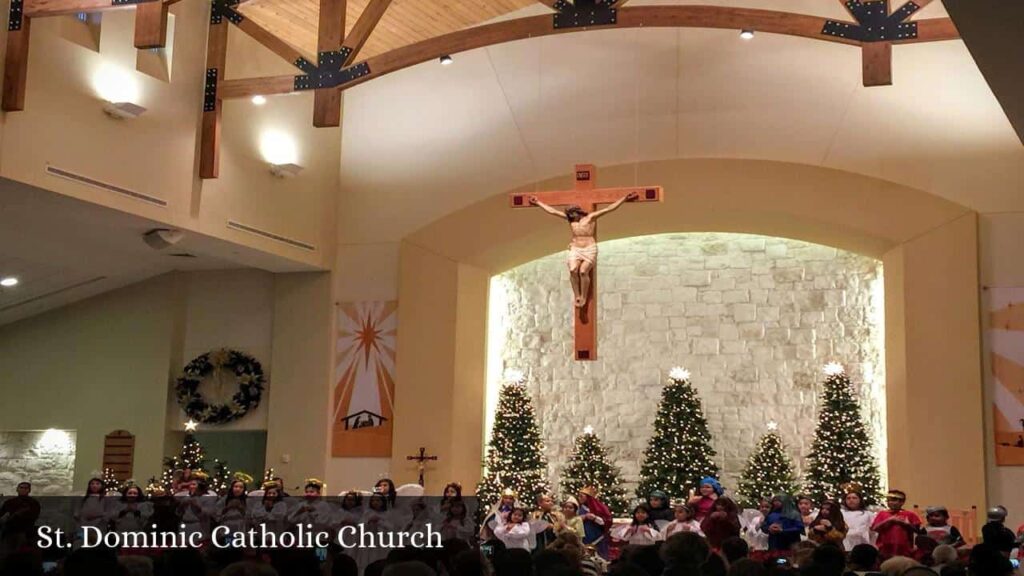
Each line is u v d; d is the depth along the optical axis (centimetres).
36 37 1334
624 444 1866
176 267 1872
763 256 1864
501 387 1898
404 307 1775
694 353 1864
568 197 1454
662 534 1328
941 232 1580
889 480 1630
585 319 1429
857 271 1819
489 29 1470
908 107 1608
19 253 1694
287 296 1836
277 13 1680
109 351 1908
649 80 1705
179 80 1545
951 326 1561
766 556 1193
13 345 1961
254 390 1845
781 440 1811
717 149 1672
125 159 1451
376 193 1817
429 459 1731
